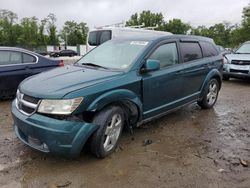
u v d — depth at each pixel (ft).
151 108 15.05
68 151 11.11
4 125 16.92
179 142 14.64
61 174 11.23
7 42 223.92
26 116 11.53
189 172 11.54
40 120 11.00
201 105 20.63
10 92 22.77
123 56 15.10
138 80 13.82
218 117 19.17
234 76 33.50
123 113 13.25
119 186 10.49
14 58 22.77
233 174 11.41
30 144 11.84
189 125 17.34
